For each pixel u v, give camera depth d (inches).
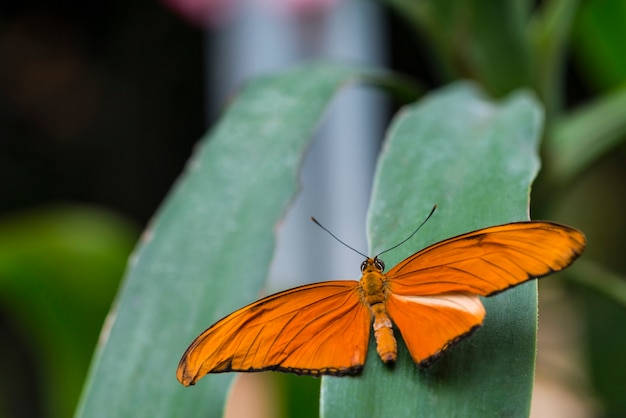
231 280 16.7
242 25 34.9
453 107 17.2
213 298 16.6
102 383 16.5
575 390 22.1
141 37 53.0
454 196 16.1
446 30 19.4
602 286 19.4
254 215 17.0
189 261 16.9
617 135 19.2
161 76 53.2
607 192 49.7
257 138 17.7
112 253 20.8
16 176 53.7
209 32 51.4
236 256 16.8
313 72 18.4
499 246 15.7
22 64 53.7
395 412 15.3
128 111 53.9
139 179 54.3
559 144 19.4
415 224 16.1
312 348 16.3
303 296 16.5
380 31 39.0
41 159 54.1
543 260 15.5
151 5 52.3
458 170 16.4
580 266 19.4
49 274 20.9
